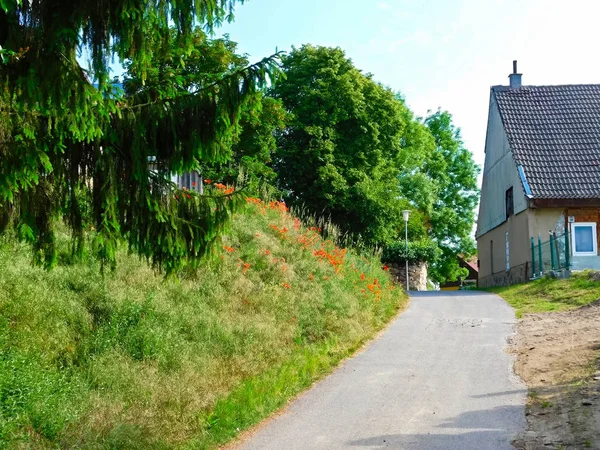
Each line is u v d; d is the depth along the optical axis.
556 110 29.06
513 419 7.72
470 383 9.76
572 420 7.34
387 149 34.56
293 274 14.23
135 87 6.12
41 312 8.16
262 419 8.27
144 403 7.13
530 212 25.31
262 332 10.95
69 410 6.28
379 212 31.75
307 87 32.16
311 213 31.41
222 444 7.32
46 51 4.71
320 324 13.09
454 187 48.91
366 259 21.97
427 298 22.34
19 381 6.30
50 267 5.82
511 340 13.14
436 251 34.28
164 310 9.72
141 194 5.87
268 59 5.73
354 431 7.61
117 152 5.80
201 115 5.84
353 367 11.26
